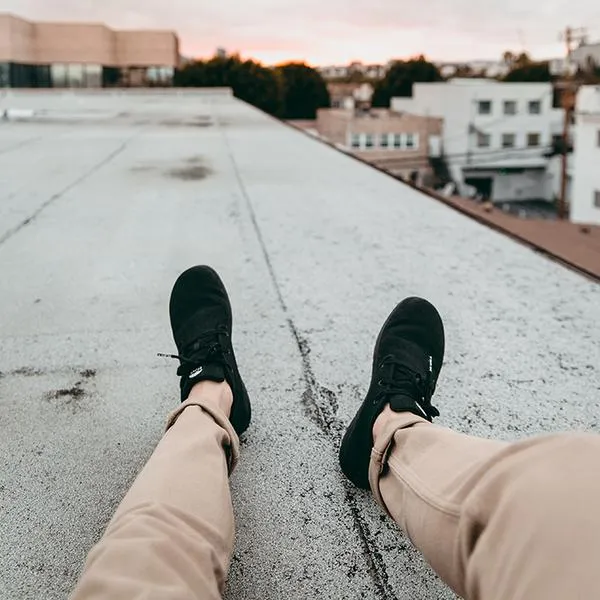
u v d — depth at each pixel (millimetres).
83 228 2857
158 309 1978
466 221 2975
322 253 2500
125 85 30969
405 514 892
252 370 1604
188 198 3486
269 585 947
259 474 1204
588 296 2035
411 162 32750
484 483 729
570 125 36156
